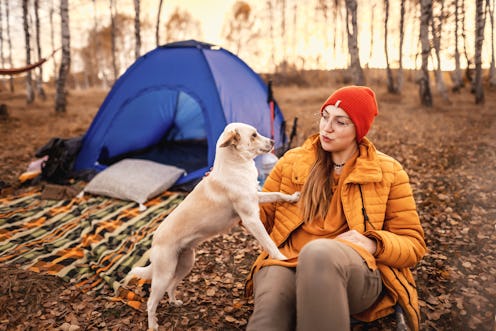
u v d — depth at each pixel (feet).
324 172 5.96
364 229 5.45
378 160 5.69
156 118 21.58
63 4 41.86
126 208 14.38
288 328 4.71
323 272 4.25
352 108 5.54
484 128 22.66
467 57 41.73
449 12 44.96
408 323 5.23
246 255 10.83
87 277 9.78
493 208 11.73
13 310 8.27
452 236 10.57
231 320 7.59
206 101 16.62
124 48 105.09
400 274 5.38
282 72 81.20
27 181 17.72
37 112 43.39
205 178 7.87
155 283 7.23
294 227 6.15
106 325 7.77
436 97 40.75
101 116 19.13
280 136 18.81
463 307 7.13
